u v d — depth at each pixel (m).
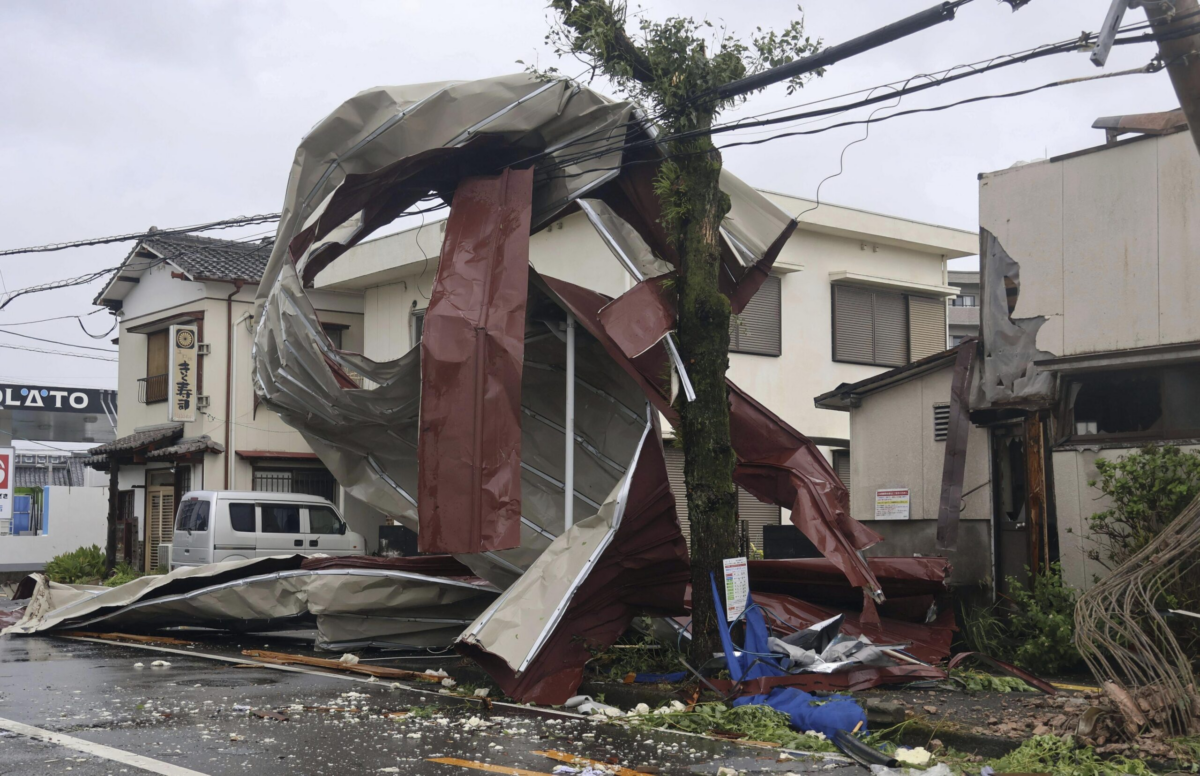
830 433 20.45
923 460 12.83
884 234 21.09
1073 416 11.16
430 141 9.96
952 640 11.10
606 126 9.97
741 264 10.70
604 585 9.17
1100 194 11.03
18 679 9.63
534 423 12.19
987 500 11.88
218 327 24.41
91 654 11.83
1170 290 10.38
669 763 6.24
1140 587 7.41
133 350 27.33
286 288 10.13
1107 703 6.87
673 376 9.22
